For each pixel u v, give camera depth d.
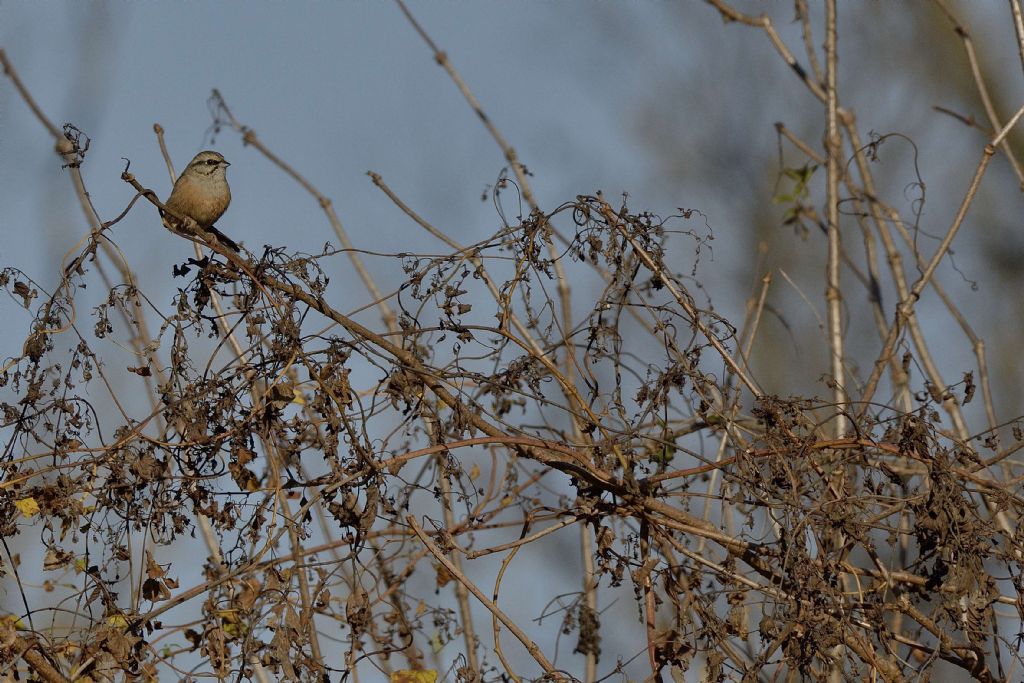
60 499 6.69
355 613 6.68
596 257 7.30
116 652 6.50
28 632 6.94
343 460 6.84
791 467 6.92
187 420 6.70
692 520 7.27
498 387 7.37
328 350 6.98
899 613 7.49
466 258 7.31
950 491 6.67
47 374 7.02
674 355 7.44
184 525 6.78
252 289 7.00
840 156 10.26
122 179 7.27
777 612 6.56
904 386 8.86
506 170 7.52
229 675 6.57
